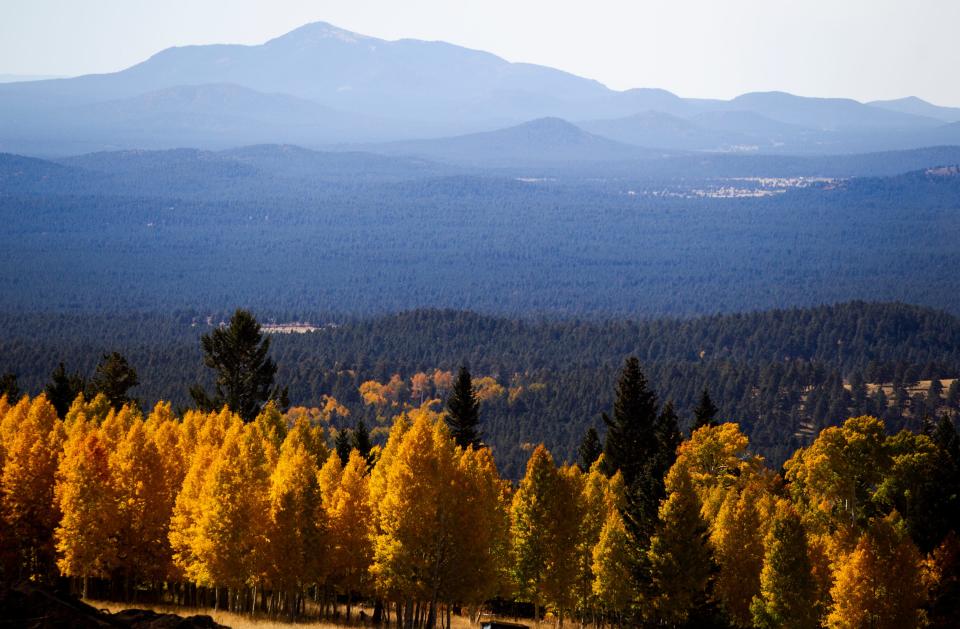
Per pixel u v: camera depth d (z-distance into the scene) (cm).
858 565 17950
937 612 18488
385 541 17500
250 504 18662
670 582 18812
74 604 11262
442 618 18962
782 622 18662
